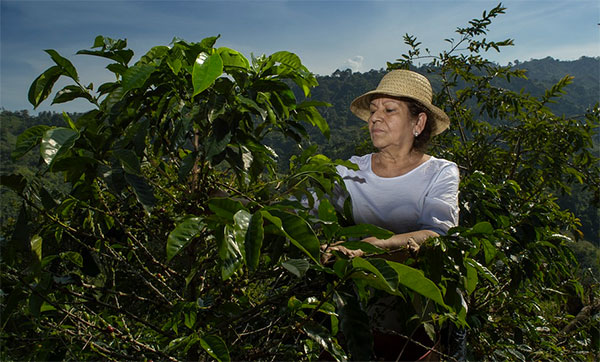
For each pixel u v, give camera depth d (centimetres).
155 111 178
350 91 18825
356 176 223
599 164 623
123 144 153
